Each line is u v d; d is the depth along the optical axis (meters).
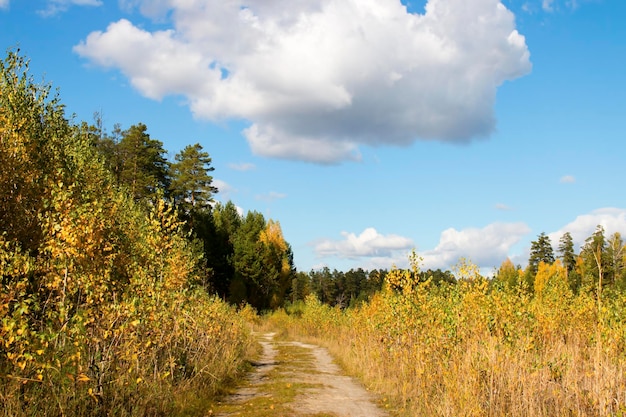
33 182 12.69
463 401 9.65
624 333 11.07
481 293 12.98
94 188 15.70
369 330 19.39
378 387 14.46
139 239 14.70
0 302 6.93
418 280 15.25
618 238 10.44
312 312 40.53
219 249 54.59
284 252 77.00
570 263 66.12
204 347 15.13
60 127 16.16
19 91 13.74
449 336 12.78
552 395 9.49
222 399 12.30
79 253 9.02
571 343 14.91
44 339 6.98
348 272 114.00
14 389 6.74
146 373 10.45
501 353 10.48
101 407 8.20
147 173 41.12
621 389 8.76
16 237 11.82
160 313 11.35
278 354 25.27
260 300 66.00
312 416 10.69
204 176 49.66
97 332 9.12
